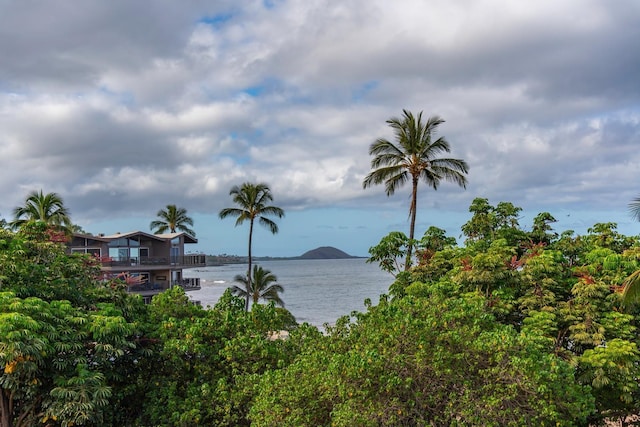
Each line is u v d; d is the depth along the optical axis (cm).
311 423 1295
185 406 1523
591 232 2133
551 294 1695
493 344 1255
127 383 1694
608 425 1845
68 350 1390
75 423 1376
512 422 1145
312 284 14200
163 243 5334
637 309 1692
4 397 1505
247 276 4972
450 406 1196
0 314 1223
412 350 1285
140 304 1811
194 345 1612
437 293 1566
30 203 4456
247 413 1477
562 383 1277
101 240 4781
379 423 1179
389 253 2330
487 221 2367
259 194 5019
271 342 1694
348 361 1196
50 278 1627
